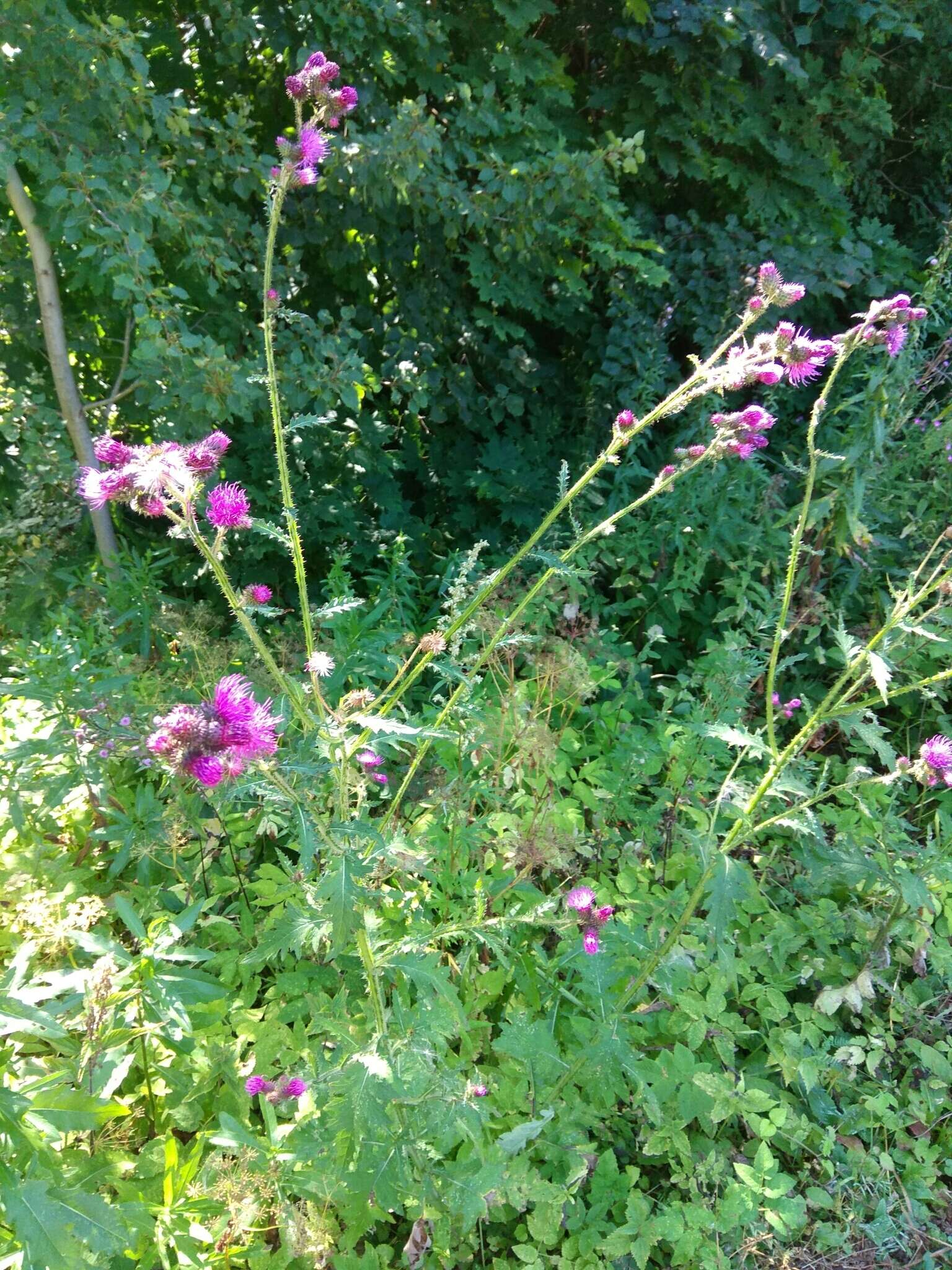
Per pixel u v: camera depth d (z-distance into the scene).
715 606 4.62
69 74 3.36
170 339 3.51
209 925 2.81
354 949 2.62
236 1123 2.10
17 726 3.30
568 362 5.43
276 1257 2.12
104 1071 2.04
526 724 3.14
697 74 4.98
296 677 3.33
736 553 4.57
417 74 4.38
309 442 4.43
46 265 3.79
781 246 5.23
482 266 4.54
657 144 5.21
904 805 4.04
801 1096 2.84
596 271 5.12
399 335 4.71
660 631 3.91
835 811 3.54
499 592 3.88
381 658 3.58
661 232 5.46
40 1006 2.34
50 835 3.18
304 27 4.11
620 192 5.21
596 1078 2.53
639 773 3.51
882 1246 2.50
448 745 3.26
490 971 2.77
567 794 3.68
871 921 3.12
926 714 4.21
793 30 5.41
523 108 4.76
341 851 1.76
